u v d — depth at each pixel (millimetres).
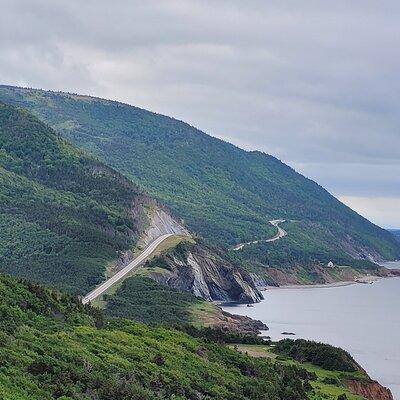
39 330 125000
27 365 101188
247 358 164625
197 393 123375
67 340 123562
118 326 156750
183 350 147750
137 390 107500
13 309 128000
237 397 129125
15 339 111500
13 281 142250
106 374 111688
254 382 143750
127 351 130125
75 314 145125
